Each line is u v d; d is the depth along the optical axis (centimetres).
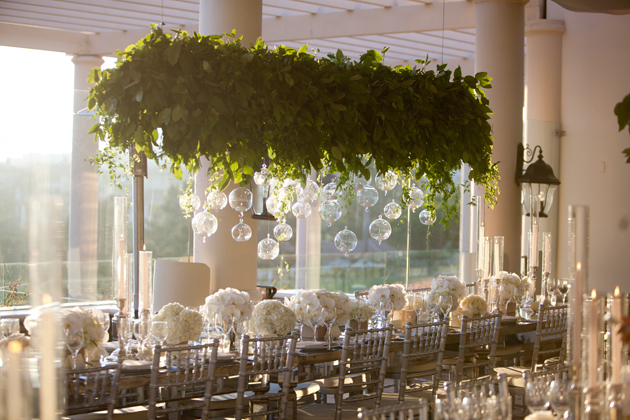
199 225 489
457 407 252
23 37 940
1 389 183
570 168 923
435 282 578
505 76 771
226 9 571
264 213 575
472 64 1103
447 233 1101
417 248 1091
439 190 579
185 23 920
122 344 395
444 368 530
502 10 769
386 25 870
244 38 573
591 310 231
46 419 177
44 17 898
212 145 450
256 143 461
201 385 400
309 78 482
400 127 531
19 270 743
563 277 928
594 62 899
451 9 841
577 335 237
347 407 450
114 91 433
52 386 178
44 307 179
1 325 364
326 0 854
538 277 848
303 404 474
